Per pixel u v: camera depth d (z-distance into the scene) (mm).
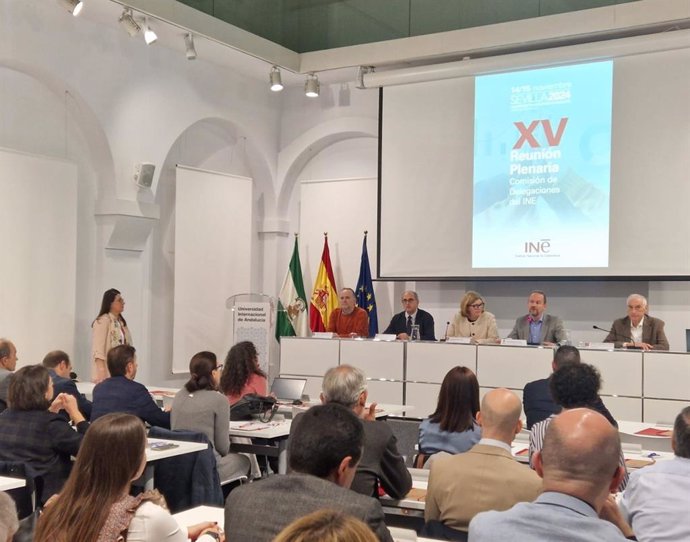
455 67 8523
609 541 1598
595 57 7895
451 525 2701
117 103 8062
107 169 8109
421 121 8844
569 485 1673
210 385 4891
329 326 8398
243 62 9070
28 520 2396
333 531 1051
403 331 7988
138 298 8516
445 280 8680
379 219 9031
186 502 4336
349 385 3314
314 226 9984
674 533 2326
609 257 7891
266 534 1914
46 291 7602
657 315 7793
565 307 8352
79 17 7656
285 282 9797
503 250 8398
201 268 9125
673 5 7430
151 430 4496
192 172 9031
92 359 8008
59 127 7852
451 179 8672
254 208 10148
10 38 7051
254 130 9766
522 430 4758
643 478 2438
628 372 6438
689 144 7543
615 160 7887
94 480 2227
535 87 8281
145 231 8477
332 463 2037
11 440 3908
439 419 3768
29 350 7457
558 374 3432
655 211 7688
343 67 9070
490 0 8445
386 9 8984
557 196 8148
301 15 9438
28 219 7445
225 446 4812
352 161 9984
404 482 3164
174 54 8672
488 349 6941
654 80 7719
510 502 2617
